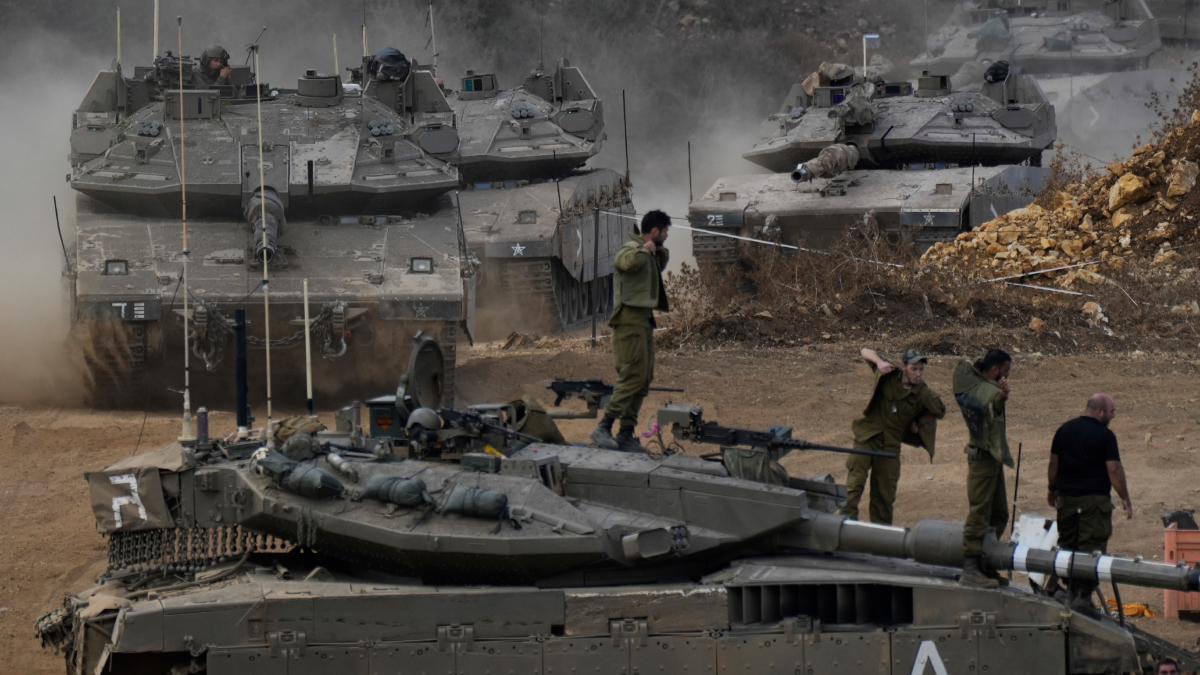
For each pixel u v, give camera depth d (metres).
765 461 28.73
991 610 25.14
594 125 102.12
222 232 63.03
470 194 96.31
